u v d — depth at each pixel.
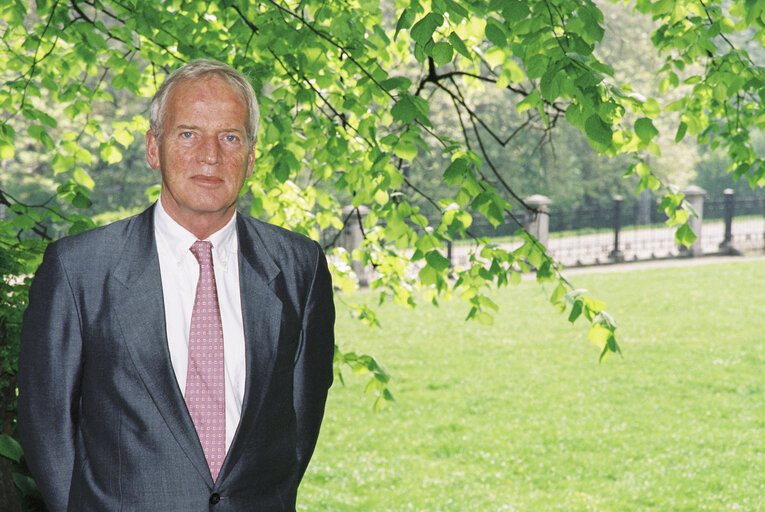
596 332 4.38
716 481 7.59
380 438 8.91
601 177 29.11
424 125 3.81
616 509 7.07
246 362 2.07
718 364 11.59
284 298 2.18
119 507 1.98
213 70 2.06
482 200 4.14
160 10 5.14
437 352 12.46
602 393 10.43
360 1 4.11
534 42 3.52
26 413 2.03
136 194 21.62
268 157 5.38
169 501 1.99
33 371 2.02
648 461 8.14
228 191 2.05
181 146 2.02
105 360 2.01
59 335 2.02
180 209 2.09
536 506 7.13
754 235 24.84
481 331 13.77
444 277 5.39
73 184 4.91
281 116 5.01
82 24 5.23
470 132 24.67
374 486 7.59
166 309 2.07
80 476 2.03
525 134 25.62
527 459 8.27
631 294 16.47
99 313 2.02
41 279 2.07
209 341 2.07
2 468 3.90
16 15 5.12
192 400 2.04
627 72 21.23
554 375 11.25
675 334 13.30
